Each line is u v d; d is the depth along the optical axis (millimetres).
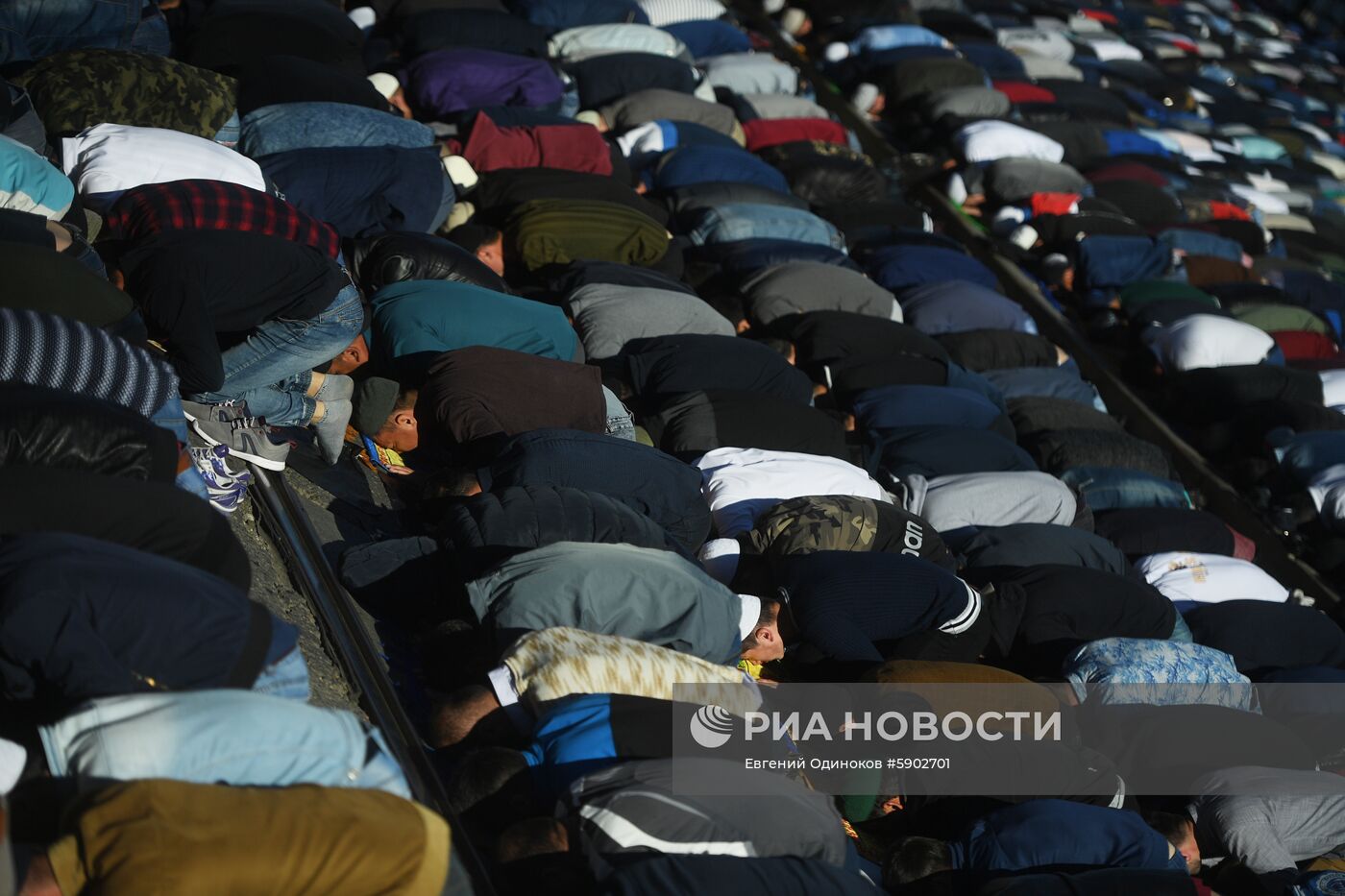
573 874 14312
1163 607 22812
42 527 14039
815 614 19531
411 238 25047
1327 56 70250
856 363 28344
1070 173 40844
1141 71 55719
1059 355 32531
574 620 17234
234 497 19109
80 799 11617
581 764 15109
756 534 21062
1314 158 53719
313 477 21109
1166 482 28312
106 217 20719
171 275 18484
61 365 15672
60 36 26391
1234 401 32500
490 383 21531
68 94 23984
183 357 18266
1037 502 25172
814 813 15008
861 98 44906
